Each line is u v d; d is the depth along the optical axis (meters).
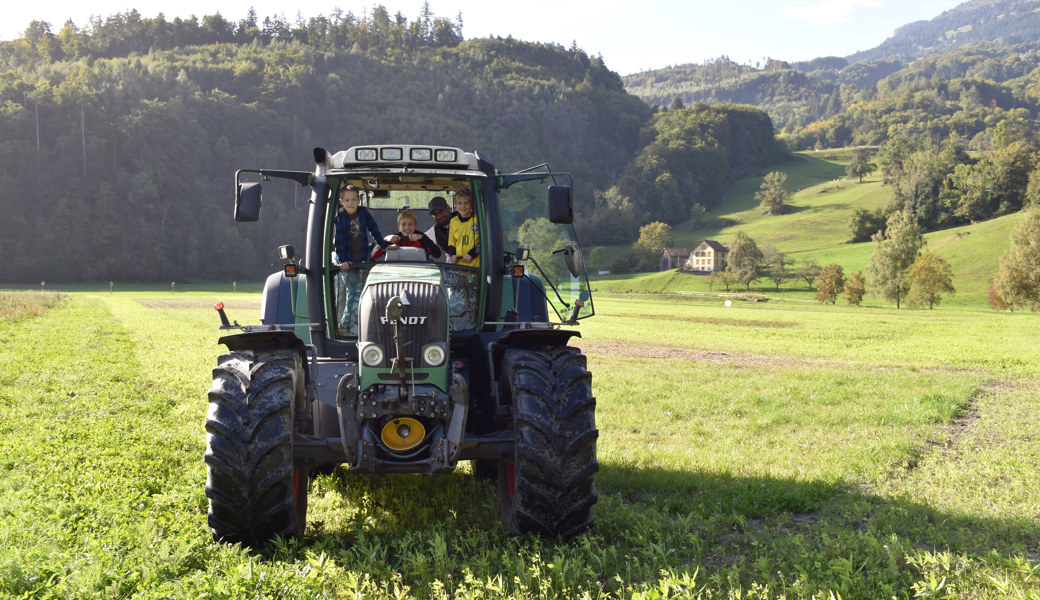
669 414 11.51
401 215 6.00
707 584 4.29
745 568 4.77
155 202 178.75
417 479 6.85
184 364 16.45
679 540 5.32
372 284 4.95
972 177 174.62
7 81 191.50
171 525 5.10
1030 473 7.66
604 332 35.75
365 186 6.46
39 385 12.55
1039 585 4.46
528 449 4.80
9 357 16.52
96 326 28.70
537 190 6.26
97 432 8.52
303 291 6.03
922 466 8.27
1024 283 82.88
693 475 7.33
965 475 7.64
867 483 7.45
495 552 4.72
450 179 6.00
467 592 4.09
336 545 5.05
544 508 4.85
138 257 165.00
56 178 173.88
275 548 4.79
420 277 5.02
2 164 173.38
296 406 5.11
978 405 13.20
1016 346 28.41
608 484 6.97
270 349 5.16
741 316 57.00
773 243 186.00
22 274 150.75
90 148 179.62
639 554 5.01
